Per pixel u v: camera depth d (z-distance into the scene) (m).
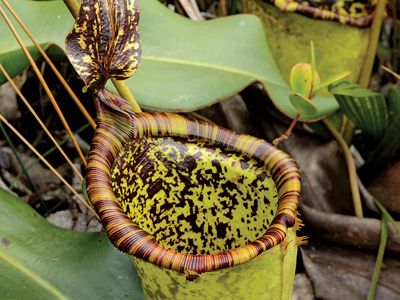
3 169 0.69
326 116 0.66
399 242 0.64
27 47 0.55
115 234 0.42
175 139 0.47
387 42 0.85
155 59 0.59
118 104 0.45
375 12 0.64
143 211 0.48
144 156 0.47
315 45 0.66
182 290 0.45
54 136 0.72
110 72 0.44
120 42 0.44
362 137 0.77
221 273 0.44
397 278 0.62
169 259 0.42
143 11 0.60
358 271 0.63
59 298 0.51
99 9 0.43
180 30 0.61
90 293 0.52
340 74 0.53
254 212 0.48
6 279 0.51
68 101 0.73
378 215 0.67
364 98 0.64
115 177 0.45
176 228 0.50
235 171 0.47
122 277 0.52
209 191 0.48
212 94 0.58
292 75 0.53
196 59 0.61
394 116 0.65
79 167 0.71
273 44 0.67
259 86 0.70
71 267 0.52
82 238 0.54
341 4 0.65
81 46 0.43
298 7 0.64
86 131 0.73
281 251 0.44
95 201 0.43
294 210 0.45
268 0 0.65
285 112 0.62
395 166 0.69
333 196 0.67
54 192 0.69
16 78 0.71
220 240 0.50
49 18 0.57
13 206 0.54
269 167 0.47
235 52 0.62
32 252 0.53
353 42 0.65
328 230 0.64
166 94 0.57
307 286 0.62
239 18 0.65
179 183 0.48
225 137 0.47
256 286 0.45
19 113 0.72
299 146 0.69
